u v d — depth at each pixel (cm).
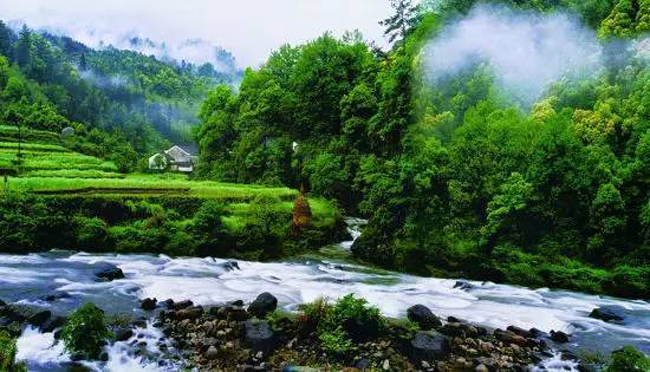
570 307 2514
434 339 1742
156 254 3198
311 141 6131
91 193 3800
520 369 1658
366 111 5494
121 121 16962
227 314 1969
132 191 4053
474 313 2295
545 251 3206
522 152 3562
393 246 3400
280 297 2341
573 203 3253
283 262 3334
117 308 2027
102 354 1590
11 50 17175
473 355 1752
